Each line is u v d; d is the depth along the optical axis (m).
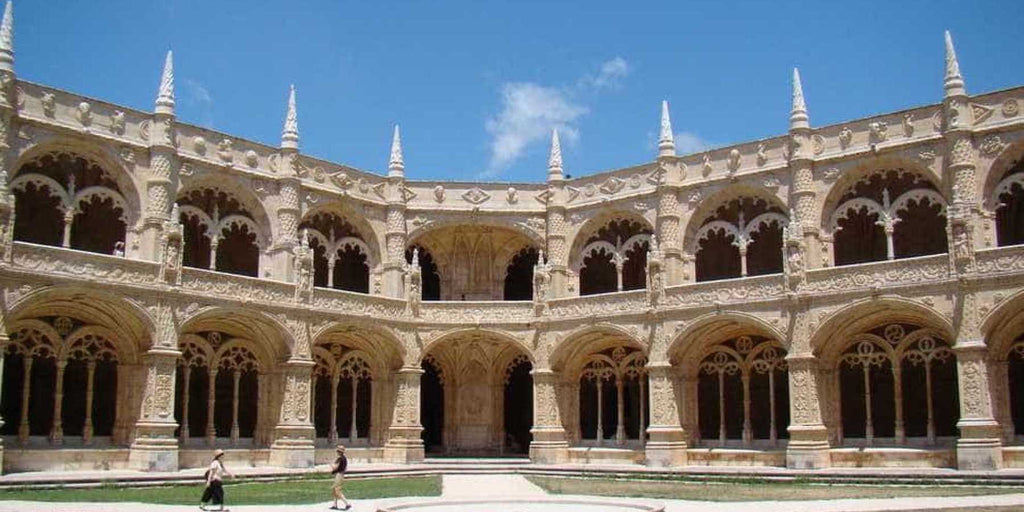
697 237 52.31
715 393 51.34
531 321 54.31
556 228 56.31
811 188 48.19
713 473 42.09
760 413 50.28
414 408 53.50
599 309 52.19
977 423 40.44
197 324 46.72
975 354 40.97
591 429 55.00
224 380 49.25
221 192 49.91
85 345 44.00
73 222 48.06
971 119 44.75
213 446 47.34
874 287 43.69
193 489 36.78
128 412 44.12
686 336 49.22
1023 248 40.59
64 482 36.88
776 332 46.22
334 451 51.56
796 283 45.81
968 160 44.19
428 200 57.09
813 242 47.56
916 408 45.50
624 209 54.38
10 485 35.53
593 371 55.09
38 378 43.47
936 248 49.62
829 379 46.50
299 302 49.25
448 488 37.09
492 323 54.59
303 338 49.22
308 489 37.12
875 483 38.62
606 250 55.66
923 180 47.00
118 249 48.41
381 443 53.78
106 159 45.12
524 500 28.53
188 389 46.94
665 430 48.81
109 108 45.53
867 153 46.94
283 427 48.22
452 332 54.56
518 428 59.28
